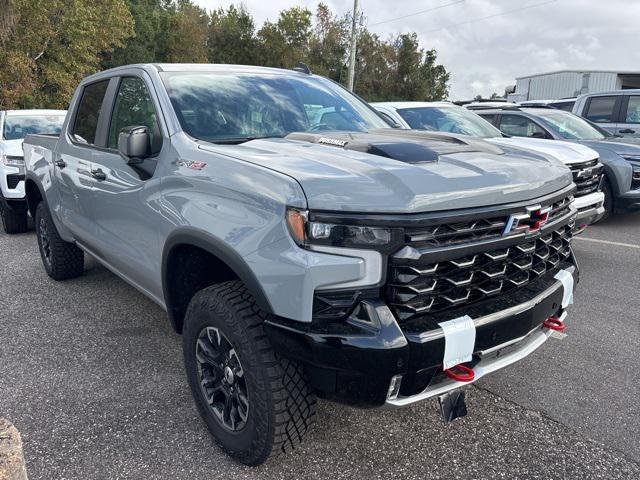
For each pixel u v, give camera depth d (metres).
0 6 21.17
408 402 2.20
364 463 2.65
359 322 2.08
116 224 3.54
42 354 3.79
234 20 47.69
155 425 2.94
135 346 3.92
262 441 2.38
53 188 4.75
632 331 4.29
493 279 2.39
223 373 2.59
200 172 2.63
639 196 7.55
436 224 2.10
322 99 3.81
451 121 7.40
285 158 2.46
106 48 28.52
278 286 2.15
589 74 23.75
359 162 2.36
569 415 3.10
